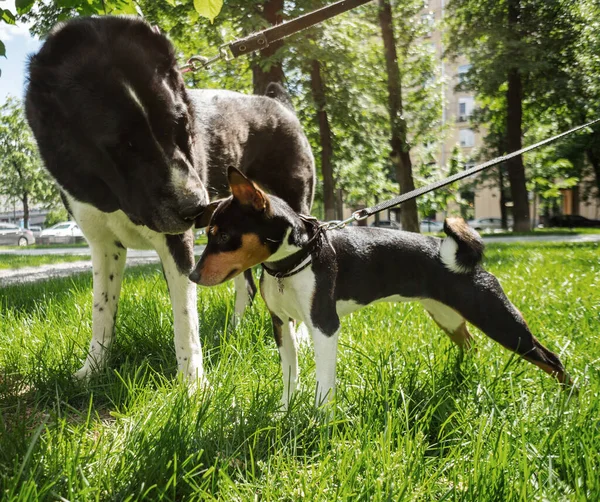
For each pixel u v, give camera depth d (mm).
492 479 1127
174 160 1600
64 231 18281
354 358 1817
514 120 13219
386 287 1656
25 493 1023
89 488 1092
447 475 1256
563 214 22844
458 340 1896
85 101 1583
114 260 2000
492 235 12367
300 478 1174
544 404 1502
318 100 8688
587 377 1634
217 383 1634
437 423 1482
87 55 1606
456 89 13500
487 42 12477
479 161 19031
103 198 1754
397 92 9727
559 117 14742
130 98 1570
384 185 12922
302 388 1660
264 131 2434
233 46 2104
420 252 1673
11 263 8250
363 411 1480
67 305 2605
